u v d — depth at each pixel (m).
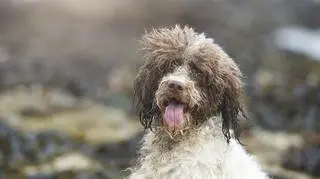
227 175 7.40
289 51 31.78
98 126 19.84
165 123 7.39
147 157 7.75
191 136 7.48
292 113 19.83
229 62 7.68
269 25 36.94
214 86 7.48
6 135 15.75
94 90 25.67
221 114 7.62
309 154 15.45
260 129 18.58
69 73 27.91
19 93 24.19
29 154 15.36
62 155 15.64
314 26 38.53
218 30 35.06
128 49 32.91
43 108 21.89
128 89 23.70
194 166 7.36
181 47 7.61
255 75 25.02
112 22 36.59
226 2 39.09
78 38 34.56
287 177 14.10
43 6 37.34
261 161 14.98
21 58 29.83
